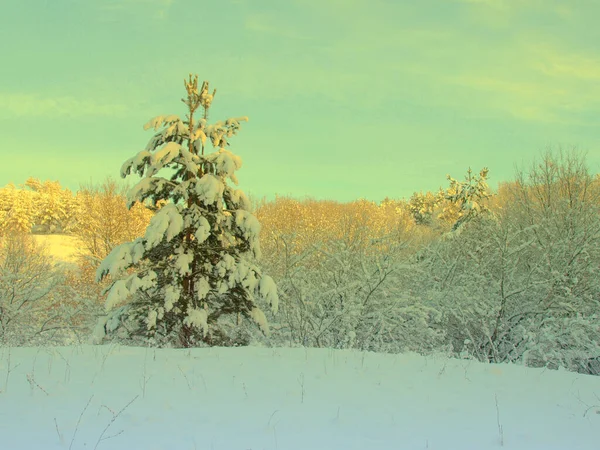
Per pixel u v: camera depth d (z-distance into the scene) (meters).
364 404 6.06
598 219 15.14
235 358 8.33
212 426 5.14
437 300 15.16
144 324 11.59
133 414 5.35
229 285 11.49
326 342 13.81
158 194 12.16
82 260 28.56
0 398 5.71
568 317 13.90
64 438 4.62
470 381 7.39
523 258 16.36
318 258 16.08
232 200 12.21
